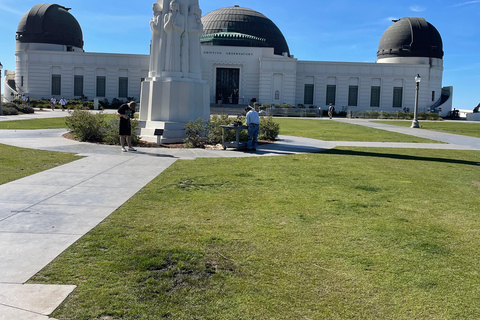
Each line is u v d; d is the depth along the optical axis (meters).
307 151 15.48
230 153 14.33
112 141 15.95
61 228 5.97
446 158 14.56
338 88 66.44
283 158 13.38
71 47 67.38
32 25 64.94
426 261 5.05
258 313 3.84
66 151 13.54
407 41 68.38
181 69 18.31
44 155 12.56
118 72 64.31
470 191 9.00
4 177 9.33
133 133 15.88
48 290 4.14
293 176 10.23
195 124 16.33
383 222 6.59
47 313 3.74
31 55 63.34
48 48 65.12
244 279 4.50
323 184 9.38
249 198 7.95
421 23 69.06
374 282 4.47
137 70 64.44
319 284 4.41
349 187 9.12
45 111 47.38
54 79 63.94
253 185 9.09
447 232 6.15
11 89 65.50
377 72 66.25
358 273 4.68
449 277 4.62
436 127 35.44
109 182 9.06
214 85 63.66
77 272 4.55
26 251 5.09
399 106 66.81
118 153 13.46
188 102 17.98
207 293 4.19
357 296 4.17
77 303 3.93
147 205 7.30
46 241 5.44
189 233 5.89
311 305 3.99
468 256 5.23
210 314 3.82
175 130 17.28
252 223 6.40
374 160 13.51
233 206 7.35
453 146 18.97
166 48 18.17
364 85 66.38
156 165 11.38
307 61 65.75
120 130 13.99
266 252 5.25
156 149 14.80
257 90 64.06
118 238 5.62
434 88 68.19
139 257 4.99
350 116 57.06
